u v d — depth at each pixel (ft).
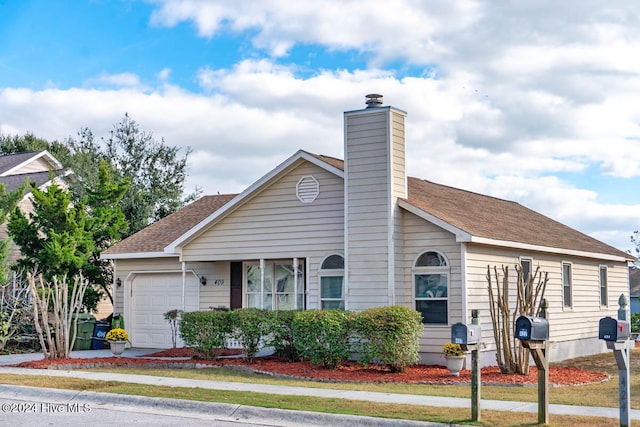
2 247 74.64
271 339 64.49
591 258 83.61
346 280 63.31
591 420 36.19
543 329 35.22
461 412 38.32
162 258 79.61
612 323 33.40
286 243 68.49
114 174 115.96
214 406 41.19
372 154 63.26
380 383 51.29
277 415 39.19
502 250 65.72
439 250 61.11
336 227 66.08
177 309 75.82
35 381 49.96
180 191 131.44
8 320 76.84
